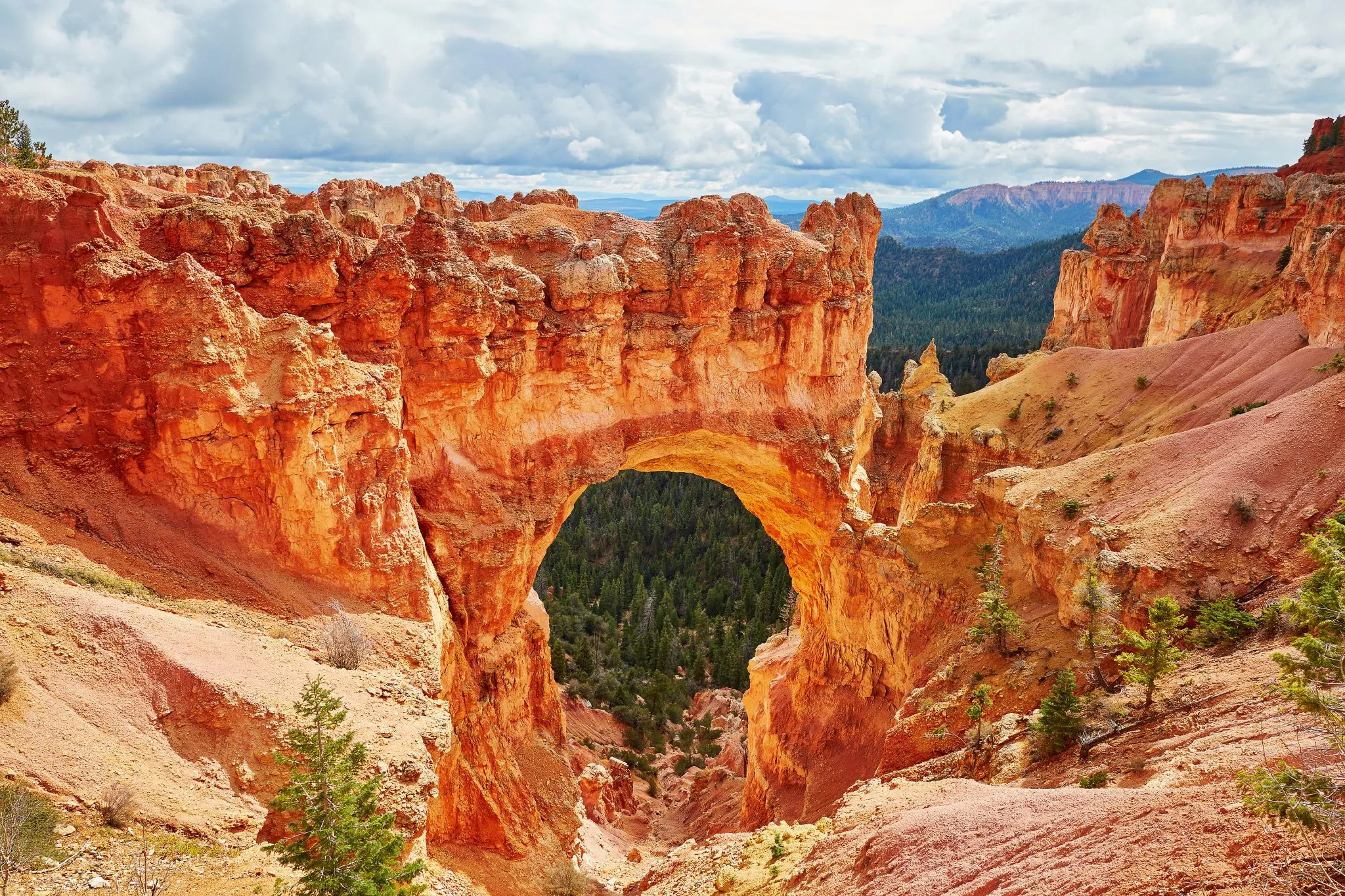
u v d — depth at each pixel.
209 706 21.36
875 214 58.81
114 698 20.39
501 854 35.69
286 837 19.16
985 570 42.38
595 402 46.56
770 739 55.03
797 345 53.25
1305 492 35.72
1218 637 31.34
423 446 39.12
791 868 27.08
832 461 53.75
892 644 47.72
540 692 46.94
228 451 28.69
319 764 17.69
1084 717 30.08
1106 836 17.28
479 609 40.06
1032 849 18.45
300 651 26.28
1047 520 41.97
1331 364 51.41
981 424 79.19
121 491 28.39
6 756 17.72
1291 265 69.38
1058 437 73.75
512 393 42.41
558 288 44.09
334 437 30.84
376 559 31.19
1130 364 74.81
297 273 34.41
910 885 19.45
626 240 48.09
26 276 27.95
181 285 28.64
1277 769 15.52
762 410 52.25
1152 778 22.28
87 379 28.42
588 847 44.75
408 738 23.62
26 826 16.58
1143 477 41.50
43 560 23.86
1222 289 82.56
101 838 17.44
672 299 49.16
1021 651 37.78
